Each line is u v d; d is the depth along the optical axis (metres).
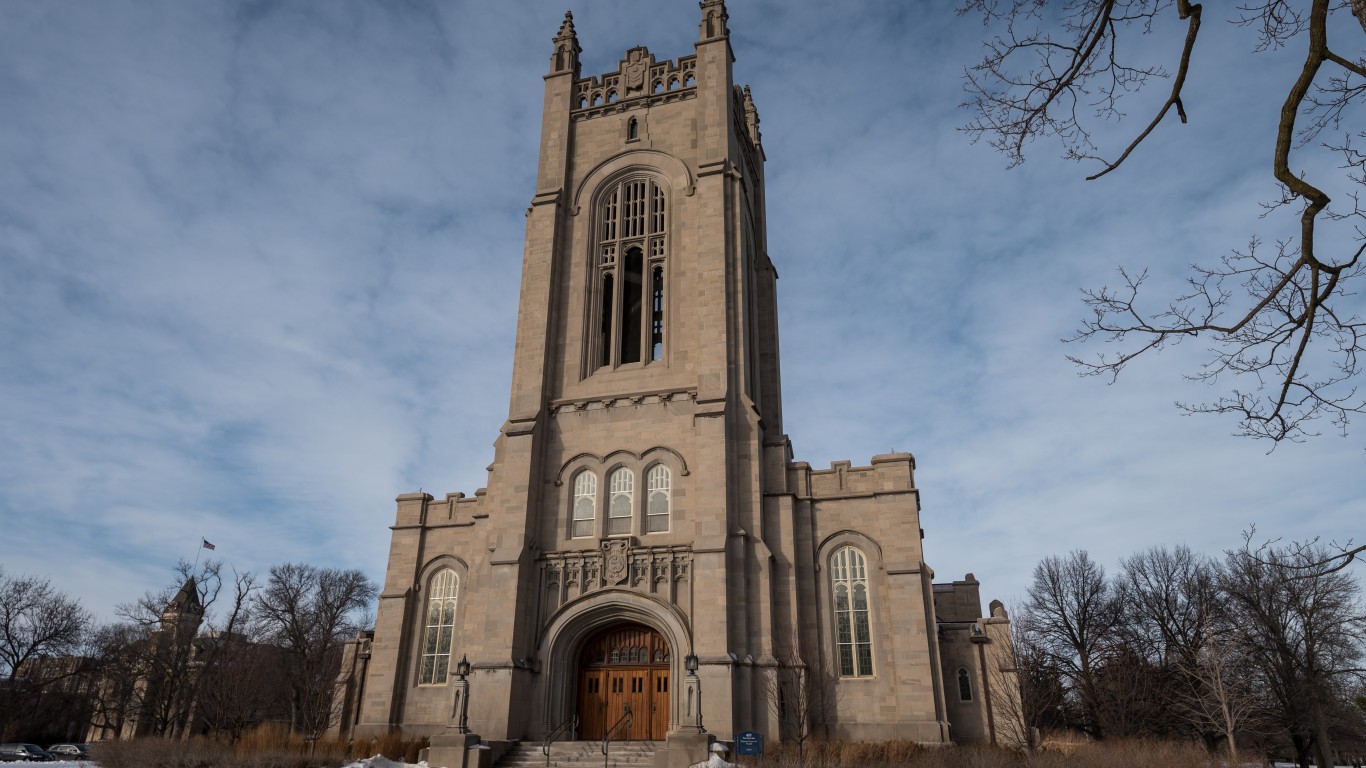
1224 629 51.31
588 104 55.25
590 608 40.41
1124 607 66.06
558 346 47.88
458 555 46.12
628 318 51.78
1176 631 60.94
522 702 39.03
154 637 68.81
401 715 43.22
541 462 44.56
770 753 33.78
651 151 51.66
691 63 54.56
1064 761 34.31
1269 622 46.62
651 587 40.06
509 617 39.69
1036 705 41.75
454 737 34.00
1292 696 48.66
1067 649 64.62
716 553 39.09
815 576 41.19
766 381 55.91
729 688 36.38
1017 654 40.88
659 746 36.22
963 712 40.84
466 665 35.78
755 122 64.88
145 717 70.75
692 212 48.91
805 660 38.03
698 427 42.16
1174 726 56.69
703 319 45.06
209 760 34.97
